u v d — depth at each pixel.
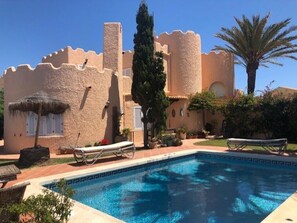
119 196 9.49
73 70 18.00
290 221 5.75
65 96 17.64
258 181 11.22
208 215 7.64
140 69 18.69
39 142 17.12
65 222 5.73
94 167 12.13
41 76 17.55
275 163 13.71
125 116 21.94
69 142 17.66
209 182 11.19
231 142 16.67
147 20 19.00
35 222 4.86
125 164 12.67
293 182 10.98
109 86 19.95
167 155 15.12
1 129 28.50
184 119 26.77
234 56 29.88
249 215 7.59
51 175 10.70
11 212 4.78
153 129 19.55
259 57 26.86
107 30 21.48
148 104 18.75
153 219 7.43
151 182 11.32
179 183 11.09
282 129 22.55
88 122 18.44
